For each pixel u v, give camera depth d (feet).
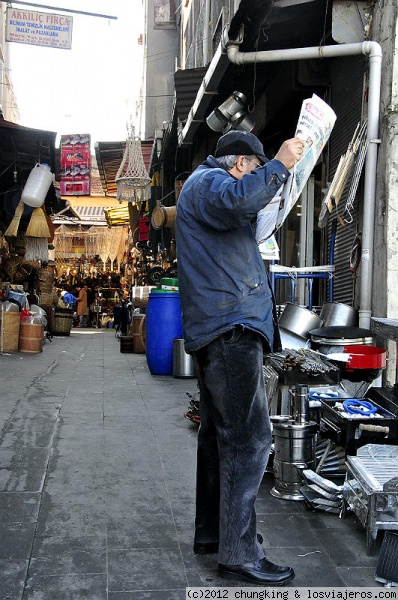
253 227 8.52
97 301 86.22
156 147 38.93
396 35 15.23
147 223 48.96
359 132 16.84
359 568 8.68
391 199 15.20
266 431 8.39
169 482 12.05
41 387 21.89
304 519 10.41
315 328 15.48
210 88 21.86
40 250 41.57
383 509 8.99
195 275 8.19
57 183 47.21
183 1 49.29
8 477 12.05
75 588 7.96
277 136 27.61
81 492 11.39
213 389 8.25
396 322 11.76
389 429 10.84
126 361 31.12
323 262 22.03
